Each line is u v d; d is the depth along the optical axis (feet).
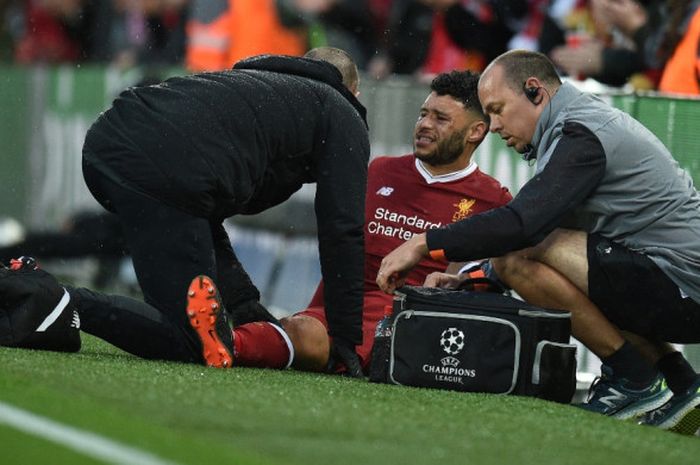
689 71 98.58
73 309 70.54
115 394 58.59
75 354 71.10
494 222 67.00
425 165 81.87
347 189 71.72
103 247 120.88
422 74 121.80
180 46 134.62
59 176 124.16
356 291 73.00
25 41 146.61
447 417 59.16
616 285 68.74
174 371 66.59
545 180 67.21
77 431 51.80
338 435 53.62
